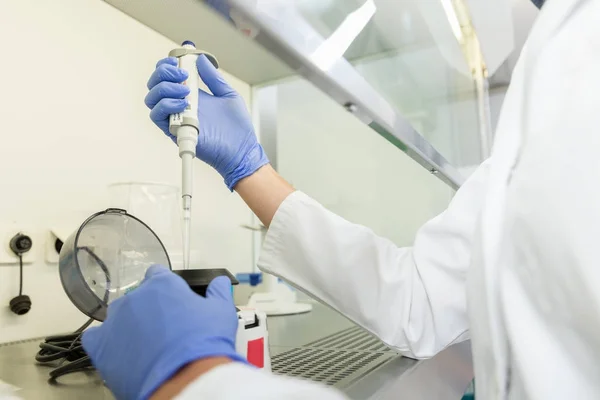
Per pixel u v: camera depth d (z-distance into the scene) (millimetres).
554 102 606
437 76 1733
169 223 1295
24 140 1128
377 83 1227
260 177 882
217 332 479
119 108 1386
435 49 1568
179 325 474
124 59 1415
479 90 1964
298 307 1530
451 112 1903
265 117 2057
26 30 1160
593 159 507
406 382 677
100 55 1342
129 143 1406
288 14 783
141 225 875
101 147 1317
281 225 851
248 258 1898
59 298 1138
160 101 725
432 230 892
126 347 490
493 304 598
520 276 571
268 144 2049
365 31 1121
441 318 824
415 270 883
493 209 645
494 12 1577
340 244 815
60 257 816
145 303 508
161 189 1300
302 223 834
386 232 2004
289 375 706
